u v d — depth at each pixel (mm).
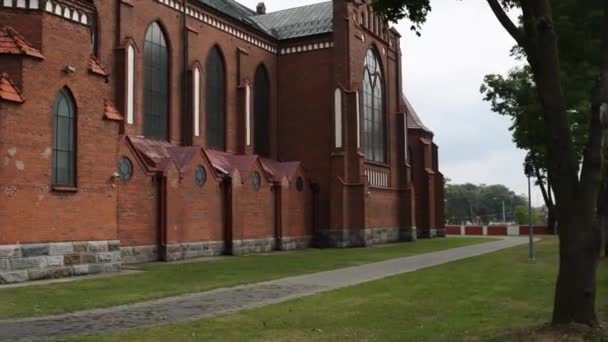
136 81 33469
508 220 182625
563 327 11062
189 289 18734
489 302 15625
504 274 23125
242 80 44094
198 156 33438
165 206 30469
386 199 52812
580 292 11352
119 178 28125
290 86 48594
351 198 46281
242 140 43812
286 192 42000
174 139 37094
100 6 31359
